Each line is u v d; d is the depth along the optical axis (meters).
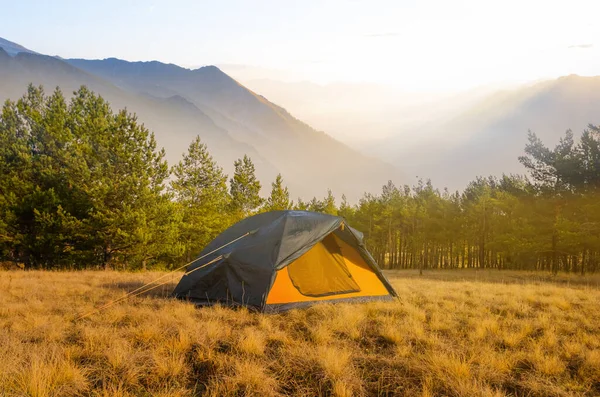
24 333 6.38
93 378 4.84
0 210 20.89
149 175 23.08
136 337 6.25
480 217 43.97
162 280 13.42
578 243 26.59
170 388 4.61
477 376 4.99
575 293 12.00
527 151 30.58
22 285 11.66
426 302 10.06
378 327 7.26
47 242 21.30
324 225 9.77
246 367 4.96
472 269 45.09
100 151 22.38
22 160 22.61
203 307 8.66
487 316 7.98
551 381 4.96
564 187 28.89
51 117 24.45
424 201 49.69
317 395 4.60
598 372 5.12
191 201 30.81
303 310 8.56
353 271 10.15
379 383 4.86
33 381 4.30
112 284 12.23
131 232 21.48
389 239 50.62
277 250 9.10
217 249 10.12
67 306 8.59
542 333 7.08
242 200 38.03
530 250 29.11
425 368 5.12
